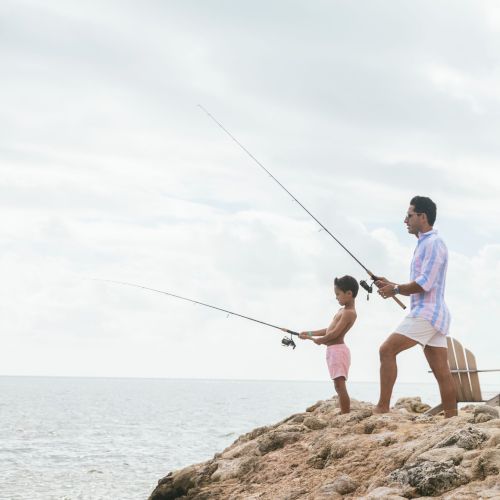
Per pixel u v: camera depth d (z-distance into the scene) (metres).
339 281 7.84
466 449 5.66
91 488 22.06
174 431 46.69
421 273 7.04
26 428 47.19
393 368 7.31
